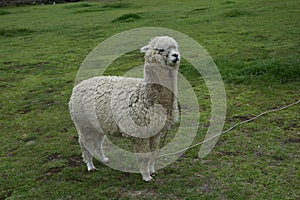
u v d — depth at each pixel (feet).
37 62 37.35
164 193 13.75
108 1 100.73
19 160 17.40
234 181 14.16
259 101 22.03
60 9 84.84
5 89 29.32
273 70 25.72
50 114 23.20
